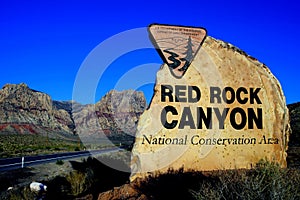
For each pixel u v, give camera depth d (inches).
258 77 394.9
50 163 1045.8
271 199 234.1
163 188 332.8
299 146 642.2
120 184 436.5
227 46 392.8
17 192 488.1
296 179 277.4
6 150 1898.4
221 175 327.0
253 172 338.6
